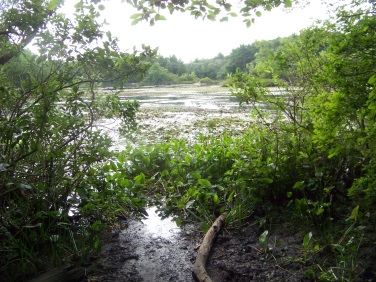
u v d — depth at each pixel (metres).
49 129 3.31
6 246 2.79
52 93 2.92
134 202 3.65
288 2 2.95
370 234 2.93
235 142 4.88
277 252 2.90
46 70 3.23
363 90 2.47
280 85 3.94
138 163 4.85
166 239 3.28
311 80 3.75
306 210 3.27
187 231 3.44
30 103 3.20
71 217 3.47
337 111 2.58
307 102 3.65
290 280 2.53
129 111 3.56
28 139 3.01
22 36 3.06
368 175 2.73
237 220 3.46
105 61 3.11
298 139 3.81
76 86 3.12
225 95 27.23
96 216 3.58
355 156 3.25
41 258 2.84
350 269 2.54
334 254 2.75
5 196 3.03
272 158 3.76
